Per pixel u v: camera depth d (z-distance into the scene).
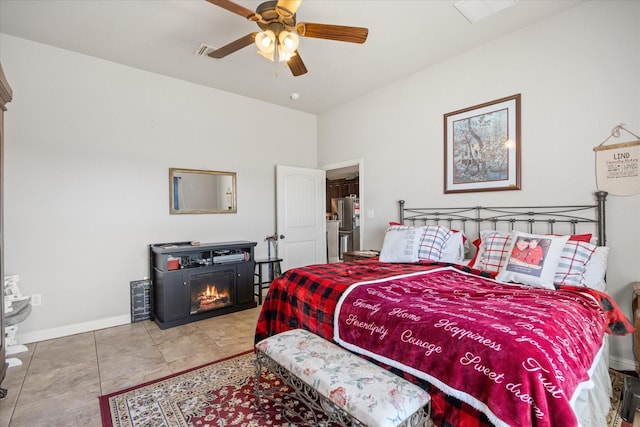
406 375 1.43
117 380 2.16
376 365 1.53
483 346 1.21
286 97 4.32
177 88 3.71
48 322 2.93
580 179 2.44
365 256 3.61
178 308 3.23
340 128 4.64
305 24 2.00
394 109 3.84
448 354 1.29
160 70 3.48
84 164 3.13
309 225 4.85
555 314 1.44
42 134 2.92
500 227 2.91
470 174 3.12
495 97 2.91
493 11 2.48
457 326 1.35
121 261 3.33
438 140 3.39
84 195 3.13
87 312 3.13
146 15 2.48
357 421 1.17
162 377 2.20
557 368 1.11
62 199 3.01
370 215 4.17
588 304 1.70
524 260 2.11
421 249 2.90
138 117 3.45
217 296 3.58
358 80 3.78
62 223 3.01
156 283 3.37
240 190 4.27
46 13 2.45
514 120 2.79
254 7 2.39
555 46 2.54
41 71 2.91
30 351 2.63
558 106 2.54
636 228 2.20
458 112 3.19
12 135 2.78
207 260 3.53
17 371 2.29
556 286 1.99
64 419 1.75
